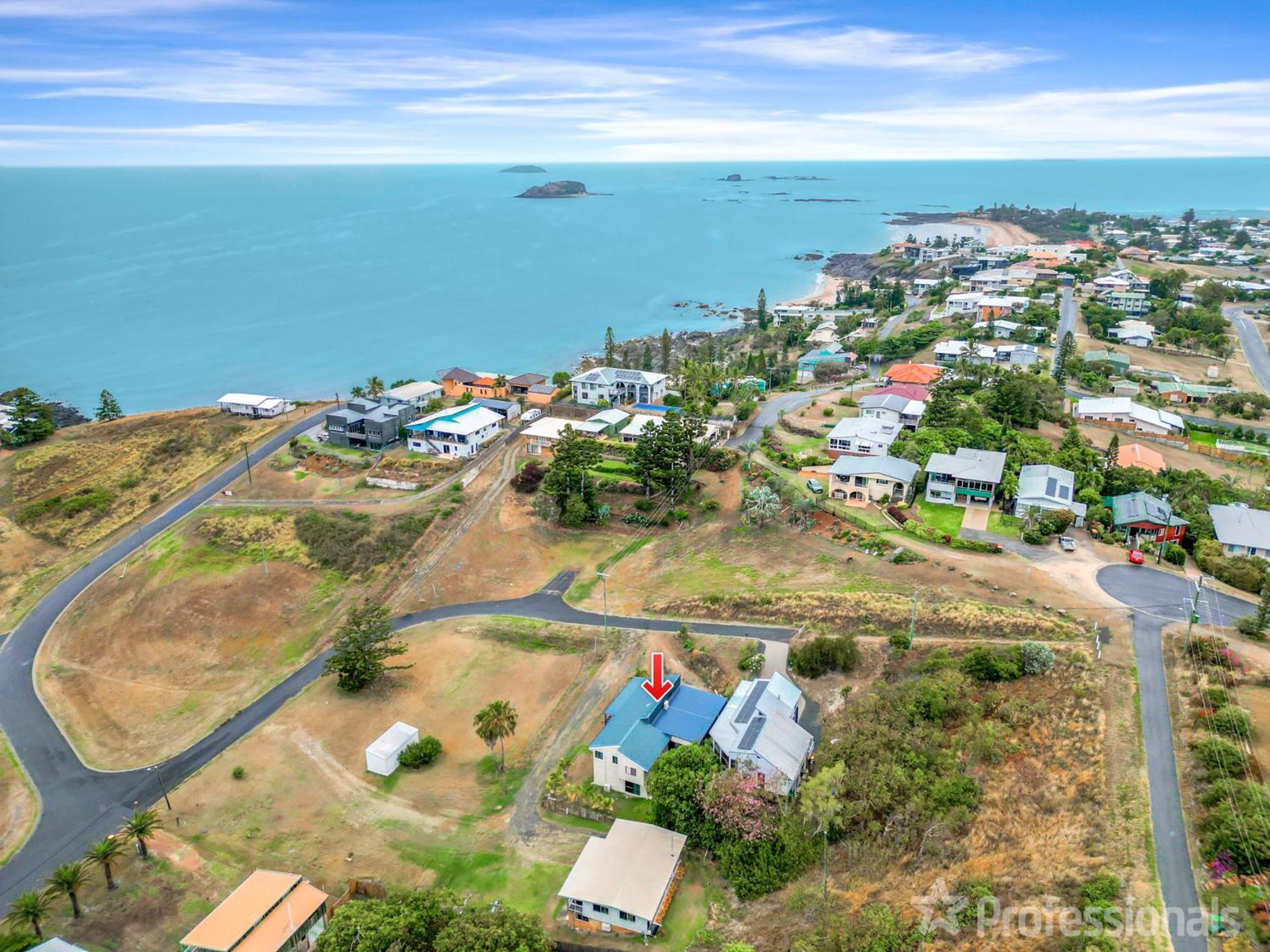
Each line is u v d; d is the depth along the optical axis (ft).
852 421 387.14
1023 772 174.19
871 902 151.33
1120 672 200.75
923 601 245.86
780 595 265.75
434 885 177.78
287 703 246.27
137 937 167.12
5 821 201.36
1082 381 506.89
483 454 392.06
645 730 206.08
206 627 281.13
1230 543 271.69
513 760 217.36
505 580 307.78
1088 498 309.83
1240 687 189.57
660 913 162.81
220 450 412.16
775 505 312.29
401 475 368.89
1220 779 157.89
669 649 253.24
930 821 166.61
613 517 343.05
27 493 386.93
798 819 175.01
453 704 242.58
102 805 205.57
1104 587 248.32
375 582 305.12
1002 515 304.71
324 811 202.08
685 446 343.46
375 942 150.71
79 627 285.64
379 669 248.11
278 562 313.32
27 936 165.58
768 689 213.25
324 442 409.90
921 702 196.95
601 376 460.55
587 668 250.98
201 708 245.86
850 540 296.30
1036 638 221.46
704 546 313.73
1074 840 153.17
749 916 161.27
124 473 399.03
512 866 182.39
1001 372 469.16
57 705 248.32
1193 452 407.23
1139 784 162.91
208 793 208.85
